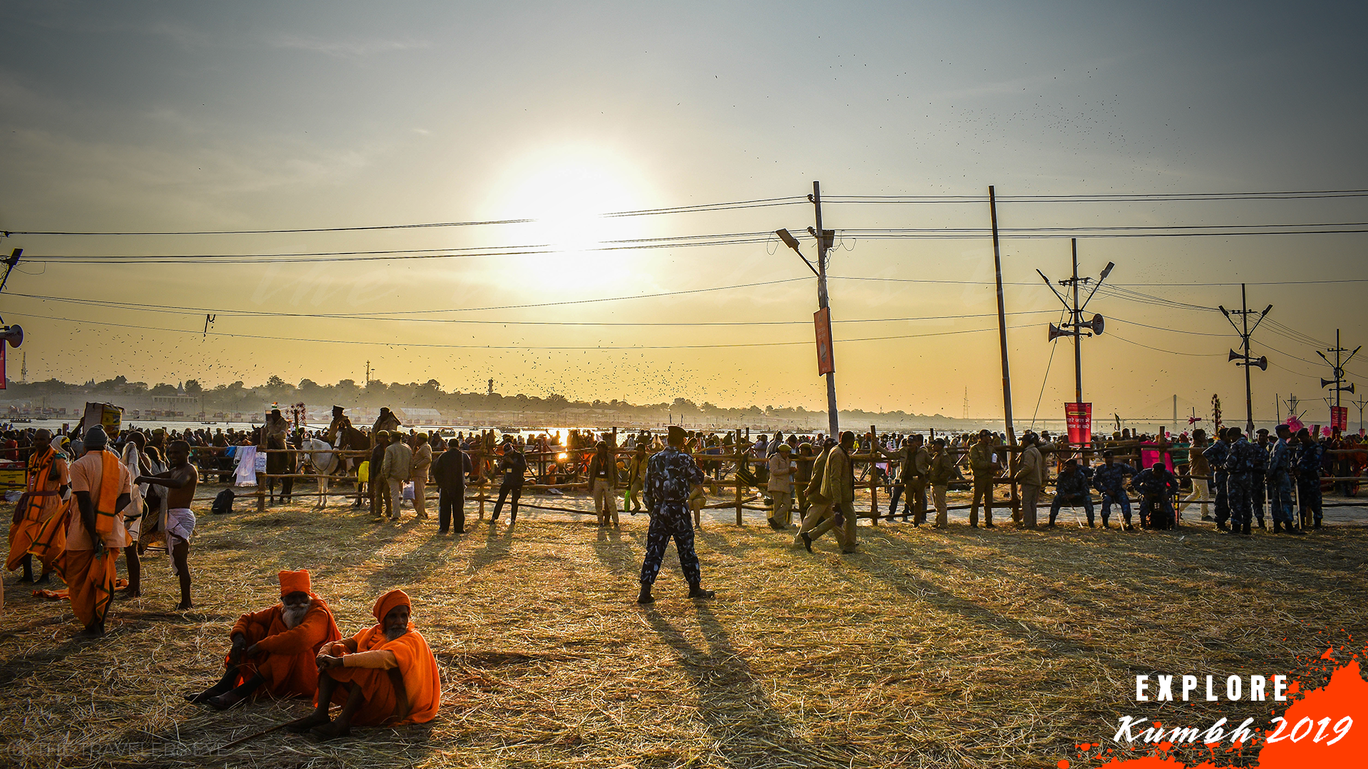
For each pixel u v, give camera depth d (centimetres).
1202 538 1277
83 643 633
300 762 422
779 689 546
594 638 672
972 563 1036
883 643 657
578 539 1274
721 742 455
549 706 512
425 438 1570
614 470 1435
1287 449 1330
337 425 2167
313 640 520
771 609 779
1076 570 981
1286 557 1073
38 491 781
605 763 427
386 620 498
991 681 561
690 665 600
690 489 834
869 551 1141
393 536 1277
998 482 1464
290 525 1409
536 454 1998
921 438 1530
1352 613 754
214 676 558
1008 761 432
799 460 1566
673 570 994
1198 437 1580
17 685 534
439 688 500
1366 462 2200
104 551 659
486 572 969
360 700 470
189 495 771
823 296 2123
